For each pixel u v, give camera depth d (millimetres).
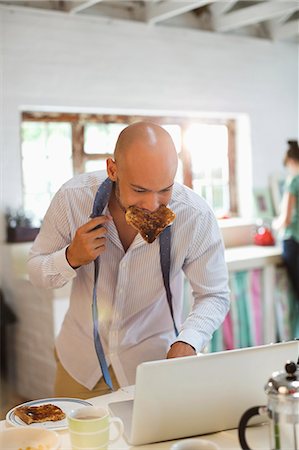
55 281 1953
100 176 2059
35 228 4652
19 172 4738
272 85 6258
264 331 4910
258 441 1474
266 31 6211
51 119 5012
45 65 4832
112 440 1426
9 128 4684
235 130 6199
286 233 4977
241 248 5375
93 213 1920
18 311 4551
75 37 4969
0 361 4730
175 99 5578
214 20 5711
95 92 5098
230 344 4723
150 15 5223
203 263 2014
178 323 2170
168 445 1466
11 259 4566
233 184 6195
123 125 5438
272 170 6277
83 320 2107
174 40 5547
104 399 1808
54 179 5074
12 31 4668
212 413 1492
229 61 5930
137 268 1985
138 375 1398
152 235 1714
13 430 1480
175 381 1429
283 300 5035
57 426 1600
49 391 4203
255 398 1517
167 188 1688
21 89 4730
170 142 1670
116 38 5191
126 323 2080
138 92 5348
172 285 2098
